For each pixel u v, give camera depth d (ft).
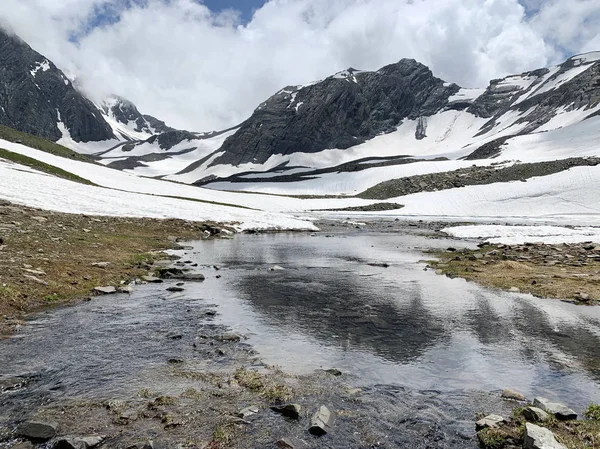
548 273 74.74
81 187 183.83
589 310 52.47
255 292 61.36
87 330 41.81
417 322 47.80
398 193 430.61
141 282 63.93
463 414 27.50
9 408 26.73
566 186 341.82
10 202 112.98
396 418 26.91
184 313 49.06
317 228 185.06
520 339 42.14
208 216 173.99
